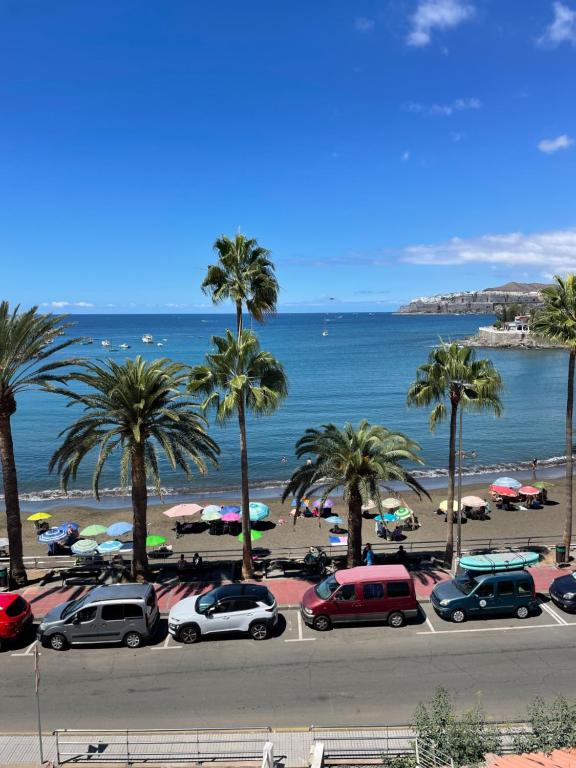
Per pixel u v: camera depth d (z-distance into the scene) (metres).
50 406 92.56
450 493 27.02
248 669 17.41
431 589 23.45
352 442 23.94
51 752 13.41
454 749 11.59
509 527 35.78
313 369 133.88
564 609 21.11
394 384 108.75
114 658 18.30
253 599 19.72
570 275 25.03
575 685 16.12
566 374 122.38
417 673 16.94
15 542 24.11
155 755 13.12
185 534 35.00
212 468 54.16
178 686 16.52
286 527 35.75
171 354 164.12
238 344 24.02
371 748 13.03
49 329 24.92
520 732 12.50
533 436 67.06
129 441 24.00
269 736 13.80
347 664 17.58
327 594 20.22
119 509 42.44
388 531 33.72
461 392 26.03
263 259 24.69
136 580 24.50
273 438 66.12
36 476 52.47
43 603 22.52
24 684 16.78
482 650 18.30
